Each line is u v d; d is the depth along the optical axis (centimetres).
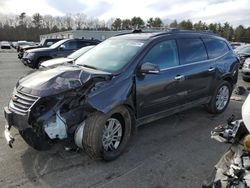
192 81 552
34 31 10088
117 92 414
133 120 454
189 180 379
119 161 423
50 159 419
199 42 589
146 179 378
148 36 511
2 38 9656
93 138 387
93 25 9888
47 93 379
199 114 652
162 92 491
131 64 448
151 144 486
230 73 651
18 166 398
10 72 1395
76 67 457
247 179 252
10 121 399
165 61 504
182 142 498
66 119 385
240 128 274
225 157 284
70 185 359
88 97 388
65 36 6056
